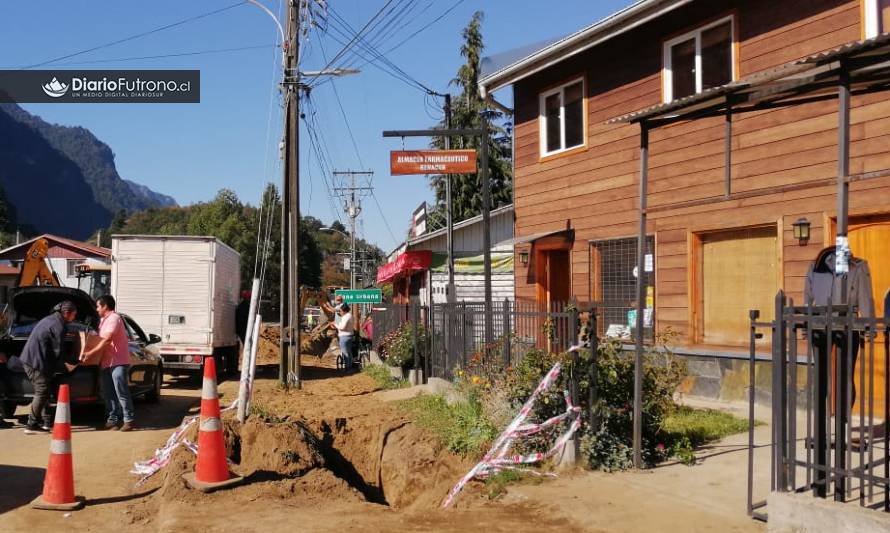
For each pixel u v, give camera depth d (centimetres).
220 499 676
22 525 633
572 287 1416
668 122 680
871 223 927
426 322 1536
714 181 1126
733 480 673
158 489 751
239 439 822
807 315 508
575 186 1415
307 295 3206
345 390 1574
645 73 1264
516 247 1581
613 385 765
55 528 627
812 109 988
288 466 777
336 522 611
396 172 1518
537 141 1520
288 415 1117
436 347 1456
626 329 1192
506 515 608
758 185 1059
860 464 485
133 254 1848
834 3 974
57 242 4291
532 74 1473
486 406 894
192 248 1861
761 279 1070
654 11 1175
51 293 1313
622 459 730
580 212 1402
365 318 2706
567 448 727
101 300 1097
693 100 620
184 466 753
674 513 585
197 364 1847
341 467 996
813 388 523
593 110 1371
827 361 502
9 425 1132
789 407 518
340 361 2270
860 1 944
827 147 968
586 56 1384
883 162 905
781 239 1023
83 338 1072
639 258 713
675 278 1190
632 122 707
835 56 505
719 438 848
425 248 2227
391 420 1097
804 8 1011
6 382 1130
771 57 1055
